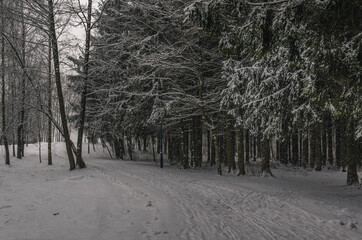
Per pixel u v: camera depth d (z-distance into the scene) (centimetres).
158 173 1717
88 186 1144
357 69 527
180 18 1791
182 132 2369
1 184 1082
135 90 2150
